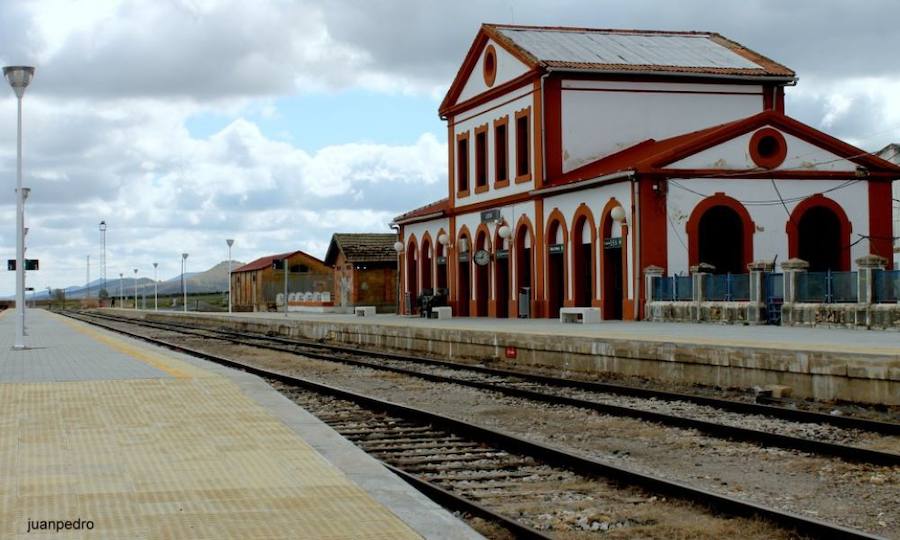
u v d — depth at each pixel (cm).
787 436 1230
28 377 1719
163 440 1052
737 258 3562
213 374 1742
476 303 4741
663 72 4088
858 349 1777
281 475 873
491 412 1641
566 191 3888
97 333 4091
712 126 4203
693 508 900
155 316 7900
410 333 3250
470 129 4741
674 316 3278
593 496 966
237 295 9769
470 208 4728
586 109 4097
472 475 1070
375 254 6638
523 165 4294
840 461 1122
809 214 3644
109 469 895
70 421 1182
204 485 830
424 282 5372
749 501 921
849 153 3612
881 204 3656
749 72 4169
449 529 691
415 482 958
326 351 3366
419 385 2088
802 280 2858
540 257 4116
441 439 1302
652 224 3441
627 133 4128
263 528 693
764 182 3541
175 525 698
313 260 8381
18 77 2719
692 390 1914
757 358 1806
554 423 1498
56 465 912
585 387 1961
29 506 750
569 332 2702
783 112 4275
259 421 1184
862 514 899
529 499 960
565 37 4528
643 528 838
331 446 1022
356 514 734
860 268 2686
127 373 1795
